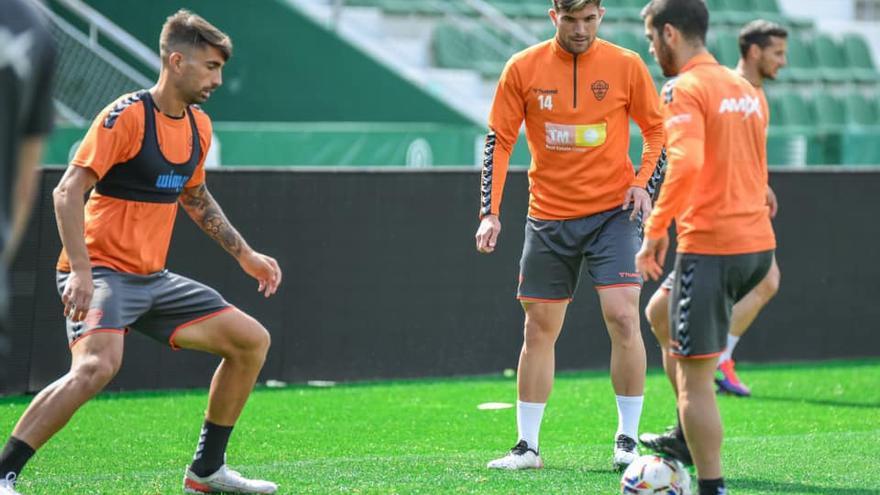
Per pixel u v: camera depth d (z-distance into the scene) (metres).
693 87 14.69
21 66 9.30
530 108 19.34
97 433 23.38
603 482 17.64
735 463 19.39
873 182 35.59
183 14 16.36
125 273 16.28
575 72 19.08
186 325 16.52
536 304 19.42
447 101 49.53
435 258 31.41
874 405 27.81
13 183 9.39
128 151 15.98
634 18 61.41
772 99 59.59
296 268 30.08
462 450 22.00
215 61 16.28
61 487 17.36
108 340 15.73
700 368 15.00
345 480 17.92
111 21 49.22
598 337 32.97
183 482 17.50
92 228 16.23
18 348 27.16
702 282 14.81
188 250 28.81
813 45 64.50
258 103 49.75
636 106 19.39
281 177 29.75
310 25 49.38
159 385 29.02
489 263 31.94
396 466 19.41
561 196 19.23
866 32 69.88
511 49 58.38
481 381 31.11
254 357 16.64
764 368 34.00
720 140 14.78
